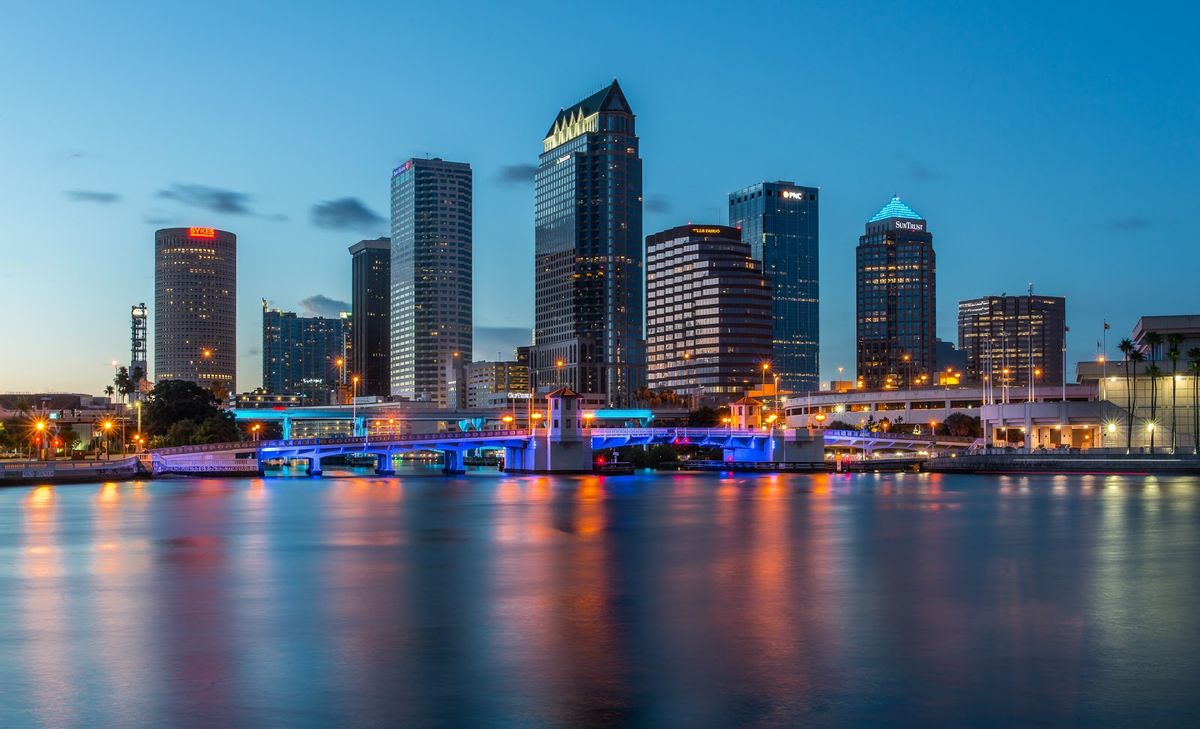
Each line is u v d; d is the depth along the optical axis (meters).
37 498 171.00
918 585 73.69
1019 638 55.62
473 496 180.12
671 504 158.38
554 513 141.25
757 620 60.59
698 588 72.56
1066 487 197.50
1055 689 45.78
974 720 41.69
